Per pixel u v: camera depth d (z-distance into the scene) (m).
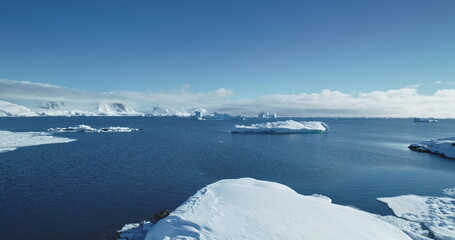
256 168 38.16
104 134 92.25
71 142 66.00
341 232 13.13
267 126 110.69
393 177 33.72
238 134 101.75
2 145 57.19
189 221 13.17
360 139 88.25
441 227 17.50
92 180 30.12
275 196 16.55
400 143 76.25
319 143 74.19
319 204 16.64
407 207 22.34
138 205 22.33
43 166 37.22
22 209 21.03
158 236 13.12
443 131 139.38
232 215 13.84
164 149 57.31
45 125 146.12
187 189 27.16
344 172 36.25
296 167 39.28
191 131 115.62
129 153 50.81
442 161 45.88
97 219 19.34
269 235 12.15
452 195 26.36
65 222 18.77
